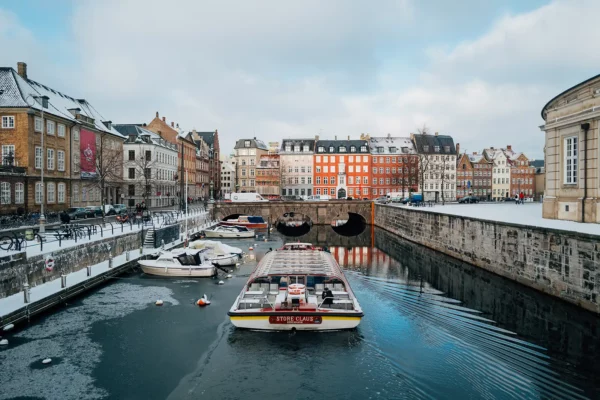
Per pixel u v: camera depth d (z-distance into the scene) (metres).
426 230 37.22
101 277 20.58
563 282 17.16
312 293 15.85
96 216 41.09
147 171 54.94
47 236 23.72
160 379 10.95
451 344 13.15
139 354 12.53
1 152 36.34
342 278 16.42
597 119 21.20
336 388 10.22
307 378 10.77
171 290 20.16
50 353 12.55
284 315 13.20
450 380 10.66
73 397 10.03
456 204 60.44
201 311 16.89
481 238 25.48
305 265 18.19
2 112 36.16
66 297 17.44
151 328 14.80
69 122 42.84
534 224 21.45
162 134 75.62
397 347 12.82
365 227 59.53
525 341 13.49
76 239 21.72
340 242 42.41
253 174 101.31
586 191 22.03
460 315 16.41
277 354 12.19
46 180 39.06
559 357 12.16
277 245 38.62
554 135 25.03
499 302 18.42
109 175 48.31
